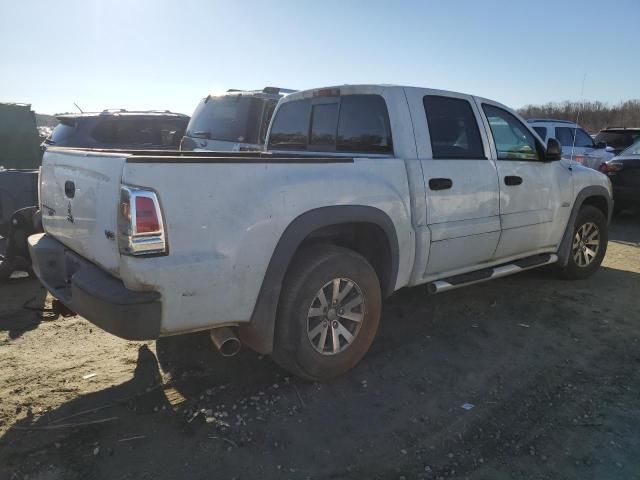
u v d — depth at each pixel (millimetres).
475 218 4254
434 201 3914
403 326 4410
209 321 2863
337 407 3154
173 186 2646
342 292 3389
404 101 3969
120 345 4008
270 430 2912
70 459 2654
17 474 2535
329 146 4516
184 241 2688
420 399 3256
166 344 4016
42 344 4012
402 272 3791
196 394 3277
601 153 12414
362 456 2707
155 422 2979
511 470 2611
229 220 2811
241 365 3660
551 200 5039
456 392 3346
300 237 3064
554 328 4402
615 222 10109
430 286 4051
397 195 3637
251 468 2604
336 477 2551
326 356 3336
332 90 4465
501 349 3982
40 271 3570
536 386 3424
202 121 8242
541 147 5023
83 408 3113
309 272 3164
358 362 3574
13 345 3988
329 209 3199
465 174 4141
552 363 3756
